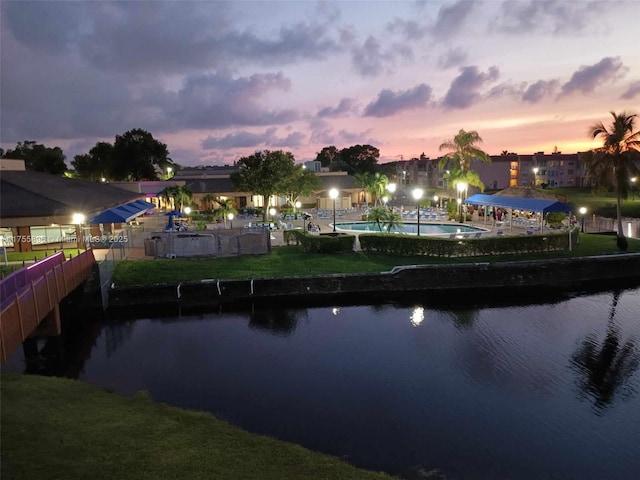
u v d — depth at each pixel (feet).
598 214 202.39
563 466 39.27
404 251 112.37
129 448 33.65
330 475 33.24
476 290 97.91
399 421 46.32
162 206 238.89
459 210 175.11
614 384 55.16
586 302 89.76
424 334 72.23
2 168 142.72
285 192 180.24
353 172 374.84
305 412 47.93
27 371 59.21
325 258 107.96
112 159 296.71
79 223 105.81
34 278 56.54
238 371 58.65
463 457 40.27
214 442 36.81
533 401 50.83
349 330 74.18
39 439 32.81
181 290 87.45
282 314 82.23
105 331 74.43
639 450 41.73
